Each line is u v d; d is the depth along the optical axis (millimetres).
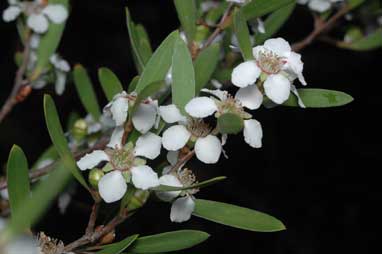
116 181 243
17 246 183
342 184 610
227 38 294
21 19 321
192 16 289
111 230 251
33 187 297
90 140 329
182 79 250
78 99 539
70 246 246
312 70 603
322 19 336
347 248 597
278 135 605
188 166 549
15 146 232
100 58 577
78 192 422
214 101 249
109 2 584
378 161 617
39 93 535
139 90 253
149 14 595
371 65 604
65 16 319
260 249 563
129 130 249
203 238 250
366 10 355
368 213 608
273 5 276
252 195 574
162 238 250
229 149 578
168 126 266
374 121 619
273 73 252
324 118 619
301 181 598
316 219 595
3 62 554
